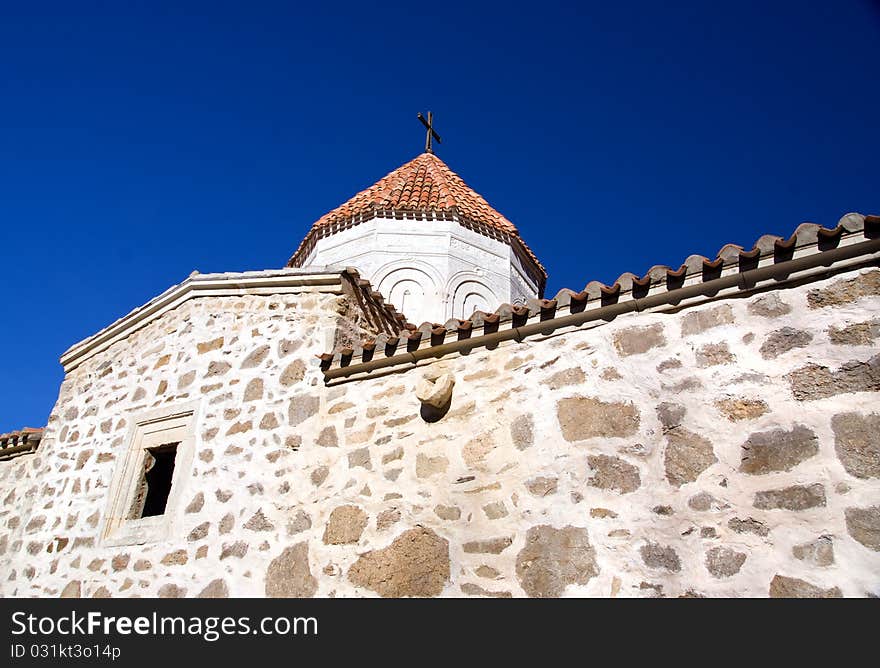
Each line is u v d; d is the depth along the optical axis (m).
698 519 3.98
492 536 4.62
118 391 7.48
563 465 4.54
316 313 6.48
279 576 5.36
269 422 6.12
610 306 4.77
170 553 5.97
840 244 4.03
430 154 15.66
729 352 4.26
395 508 5.12
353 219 12.46
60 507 7.18
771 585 3.66
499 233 12.70
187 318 7.27
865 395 3.75
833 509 3.63
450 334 5.40
